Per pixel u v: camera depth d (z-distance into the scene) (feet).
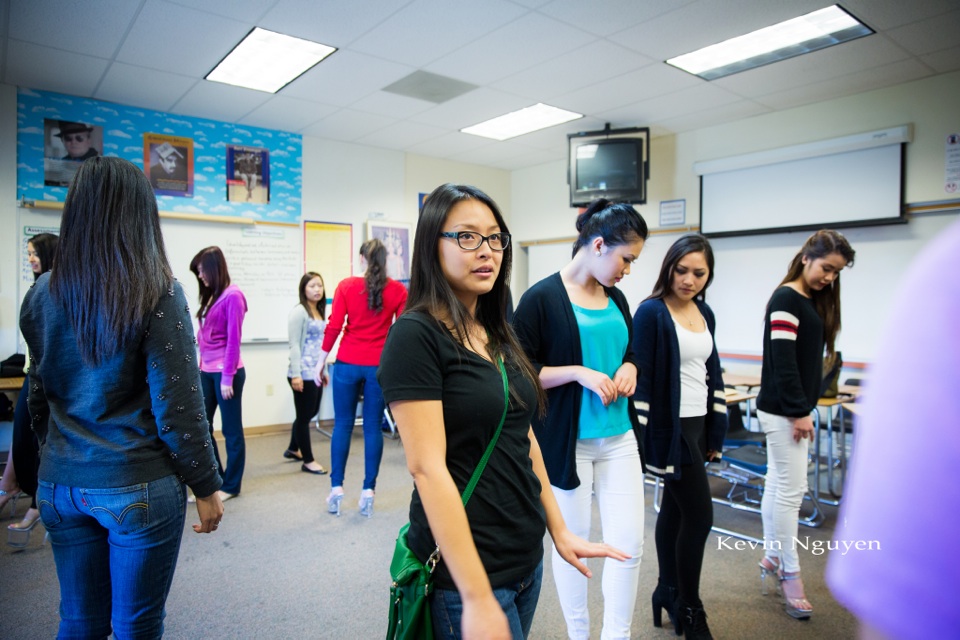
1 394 12.23
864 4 9.77
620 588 5.21
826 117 14.57
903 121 13.38
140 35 10.78
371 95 14.17
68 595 3.89
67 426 3.74
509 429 3.20
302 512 10.27
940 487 0.91
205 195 15.94
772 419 6.87
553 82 13.38
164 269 3.90
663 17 10.19
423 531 3.08
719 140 16.62
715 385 6.37
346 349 9.86
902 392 0.98
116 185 3.66
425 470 2.80
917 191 13.23
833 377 10.60
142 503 3.70
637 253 5.10
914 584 0.93
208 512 4.23
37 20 10.16
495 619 2.63
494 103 14.79
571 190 17.02
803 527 9.80
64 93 13.85
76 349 3.67
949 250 0.99
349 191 18.61
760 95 14.20
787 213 15.19
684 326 6.10
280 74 12.95
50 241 8.26
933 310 0.96
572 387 5.18
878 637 0.97
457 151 19.75
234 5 9.68
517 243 22.84
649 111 15.46
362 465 13.41
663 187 17.89
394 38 11.02
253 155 16.69
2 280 13.21
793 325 6.59
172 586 7.55
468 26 10.52
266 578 7.80
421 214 3.31
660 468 5.74
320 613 6.92
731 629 6.53
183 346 3.90
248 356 16.76
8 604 6.98
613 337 5.43
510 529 3.10
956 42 11.22
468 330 3.23
